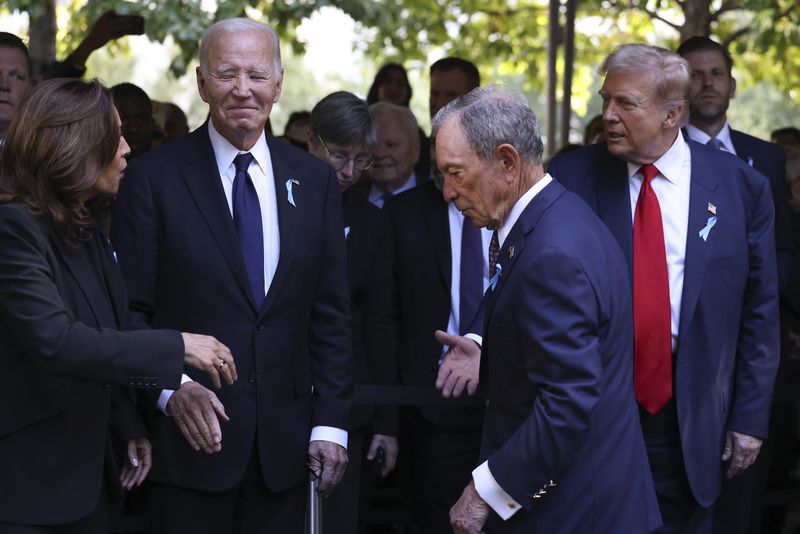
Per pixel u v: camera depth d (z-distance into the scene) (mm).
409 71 14430
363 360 4258
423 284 4312
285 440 3391
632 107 3506
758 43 11977
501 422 3043
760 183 3680
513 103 2959
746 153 4844
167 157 3395
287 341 3395
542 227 2916
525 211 2957
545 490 2906
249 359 3336
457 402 3836
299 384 3438
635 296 3559
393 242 4355
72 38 12578
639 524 2975
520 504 2883
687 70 3541
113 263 3033
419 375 4285
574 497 2914
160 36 9383
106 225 3488
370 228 4312
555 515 2924
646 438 3596
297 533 3477
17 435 2760
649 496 3049
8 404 2752
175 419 3191
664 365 3553
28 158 2764
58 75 5691
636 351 3559
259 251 3379
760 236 3676
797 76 14906
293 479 3412
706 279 3553
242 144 3391
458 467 4215
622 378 2996
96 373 2748
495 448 3055
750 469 4371
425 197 4391
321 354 3539
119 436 3158
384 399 3838
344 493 4102
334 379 3518
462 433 4203
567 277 2830
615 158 3711
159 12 9297
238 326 3324
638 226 3605
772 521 4586
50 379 2768
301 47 12688
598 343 2896
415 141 5012
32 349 2697
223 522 3375
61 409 2781
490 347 3039
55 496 2770
